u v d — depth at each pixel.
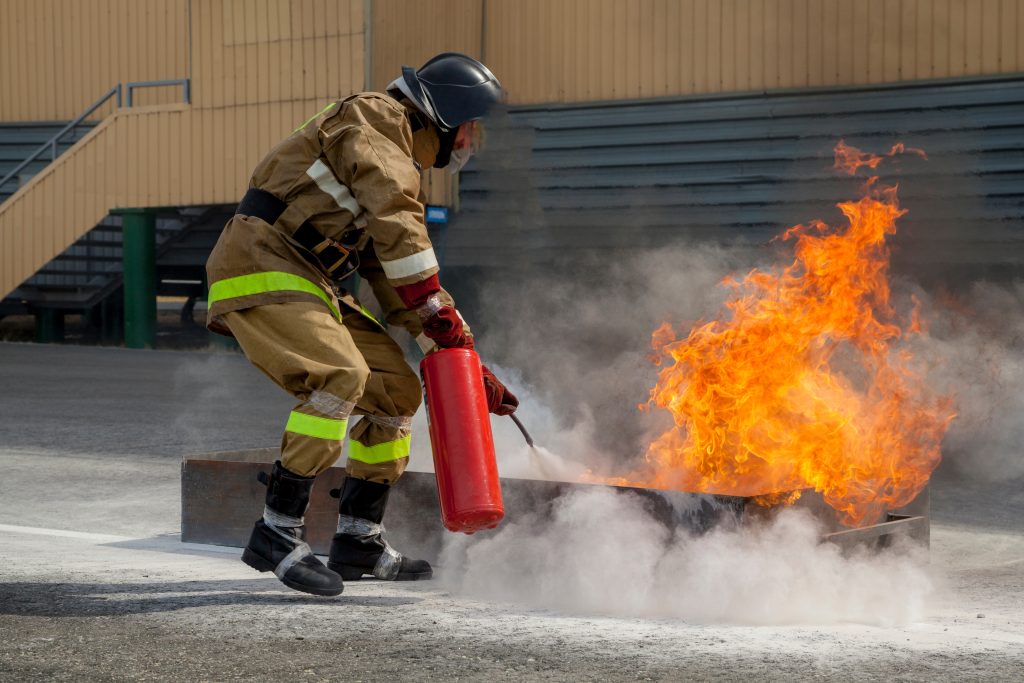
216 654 2.79
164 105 19.00
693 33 17.86
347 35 17.61
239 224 3.38
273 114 18.20
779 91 17.28
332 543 3.76
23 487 6.06
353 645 2.88
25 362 16.02
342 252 3.43
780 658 2.79
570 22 18.66
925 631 3.19
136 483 6.21
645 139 18.16
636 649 2.86
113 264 21.78
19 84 22.34
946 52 16.30
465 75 3.59
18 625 3.06
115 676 2.61
